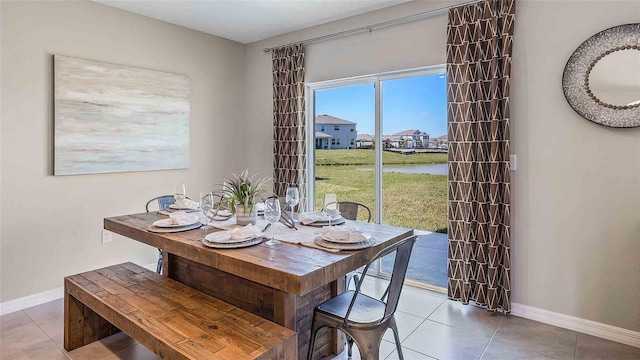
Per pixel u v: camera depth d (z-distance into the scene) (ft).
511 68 8.89
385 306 6.15
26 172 9.53
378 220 11.79
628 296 7.80
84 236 10.68
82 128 10.41
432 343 7.90
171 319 5.78
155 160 12.16
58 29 9.95
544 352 7.52
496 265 9.04
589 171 8.11
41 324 8.71
